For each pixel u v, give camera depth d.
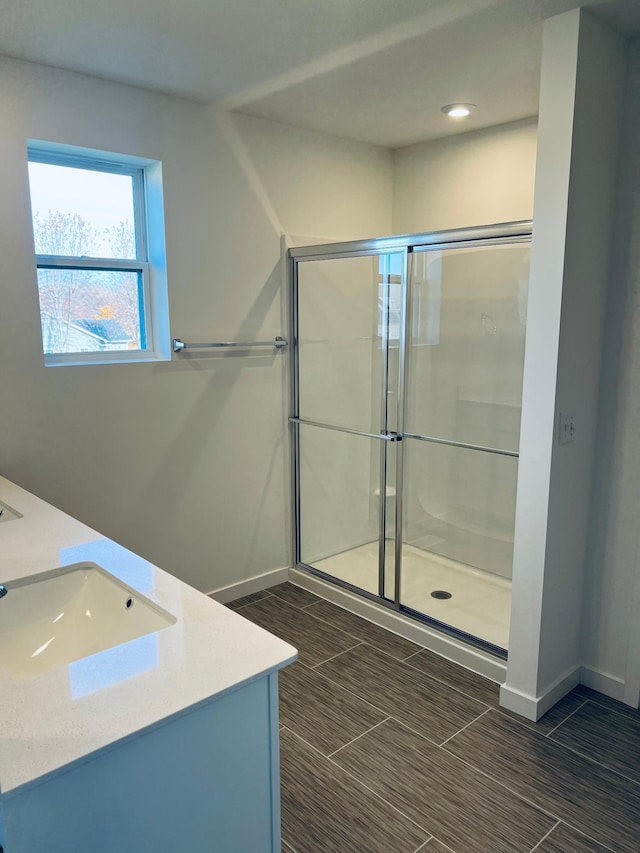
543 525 2.17
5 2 1.82
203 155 2.82
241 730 1.15
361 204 3.52
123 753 0.98
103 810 0.98
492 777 2.01
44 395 2.48
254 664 1.16
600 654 2.48
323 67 2.34
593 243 2.13
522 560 2.25
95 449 2.65
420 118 3.00
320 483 3.30
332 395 3.16
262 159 3.03
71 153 2.53
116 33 2.04
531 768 2.05
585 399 2.25
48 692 1.07
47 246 2.55
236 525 3.22
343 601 3.20
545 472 2.14
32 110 2.31
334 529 3.28
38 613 1.53
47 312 2.57
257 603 3.25
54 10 1.87
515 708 2.35
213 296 2.95
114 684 1.09
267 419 3.26
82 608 1.59
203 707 1.07
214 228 2.91
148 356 2.88
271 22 1.96
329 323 3.11
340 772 2.03
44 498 2.54
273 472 3.34
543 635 2.26
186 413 2.93
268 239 3.12
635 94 2.13
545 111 1.99
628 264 2.22
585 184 2.04
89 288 2.68
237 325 3.06
